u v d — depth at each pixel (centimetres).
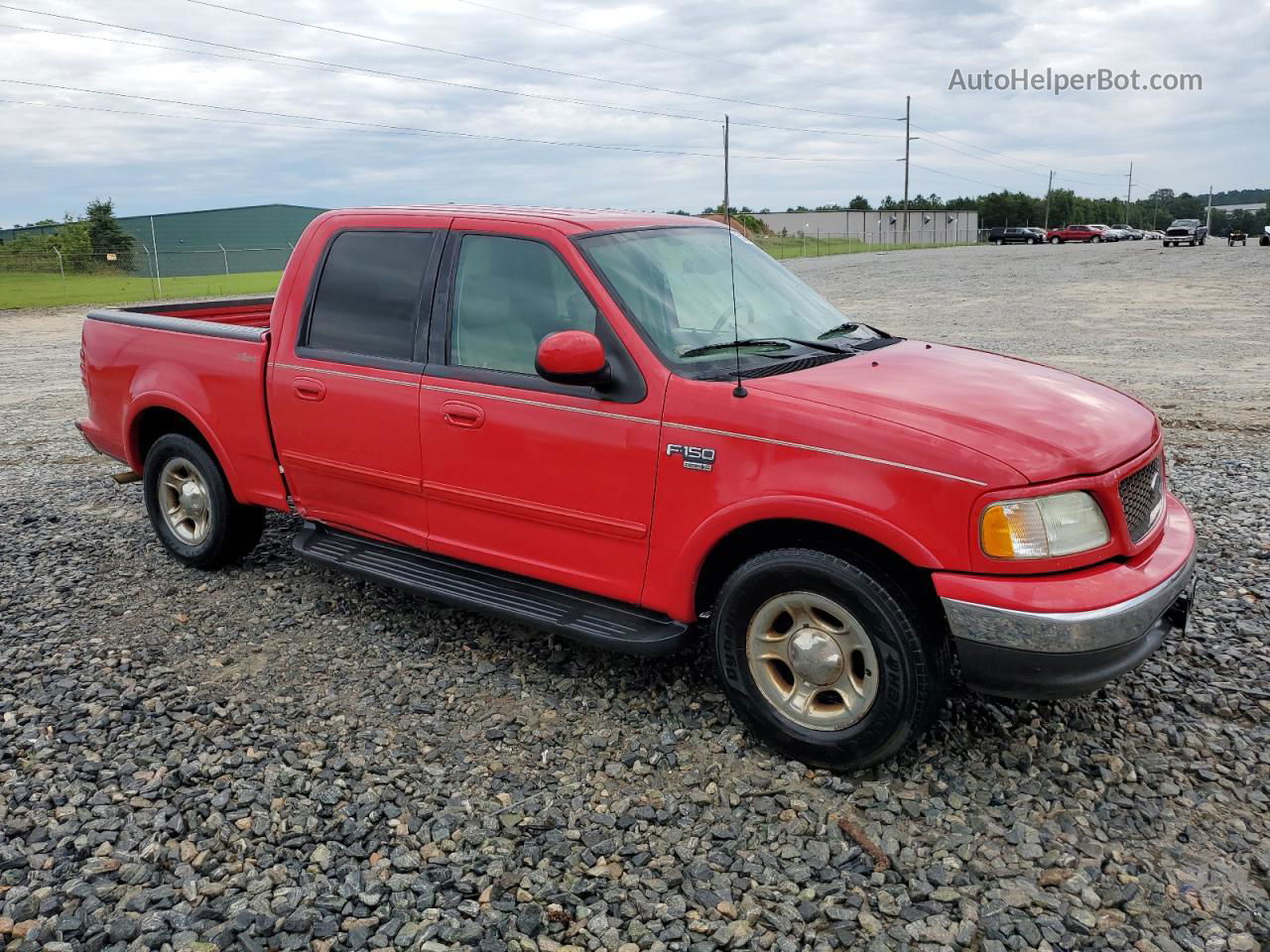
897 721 328
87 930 280
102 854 313
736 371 371
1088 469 319
